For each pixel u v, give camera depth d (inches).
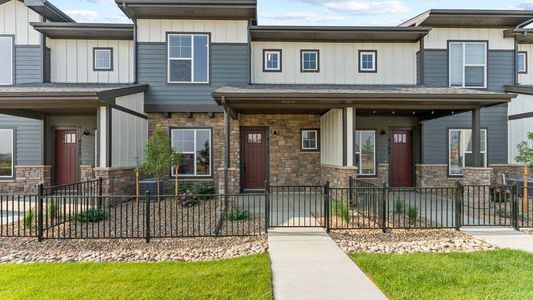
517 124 470.6
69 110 426.6
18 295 144.1
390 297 142.9
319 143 492.1
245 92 342.3
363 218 299.1
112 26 459.2
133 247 220.5
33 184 457.7
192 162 471.8
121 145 387.9
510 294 144.6
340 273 170.4
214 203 380.2
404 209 278.2
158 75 463.2
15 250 213.9
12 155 458.3
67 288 151.9
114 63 482.3
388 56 497.0
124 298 142.1
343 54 496.7
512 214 268.8
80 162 467.5
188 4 434.0
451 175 483.8
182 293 146.9
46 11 463.5
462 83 484.7
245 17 466.0
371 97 344.5
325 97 344.5
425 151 483.2
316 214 313.3
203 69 467.8
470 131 485.7
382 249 214.1
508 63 489.7
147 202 233.5
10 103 342.6
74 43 480.7
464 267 177.8
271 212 331.9
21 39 465.1
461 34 486.0
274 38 487.8
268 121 488.4
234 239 236.1
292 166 490.6
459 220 261.9
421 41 482.9
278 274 169.0
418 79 490.3
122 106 390.9
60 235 247.0
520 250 208.8
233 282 158.6
